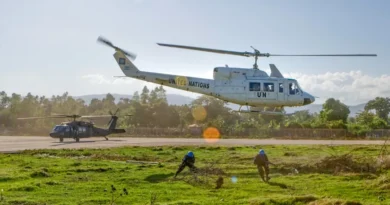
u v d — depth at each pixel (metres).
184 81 34.69
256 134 68.38
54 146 39.31
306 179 19.53
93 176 19.80
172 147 36.28
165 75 35.25
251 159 27.11
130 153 31.67
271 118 95.12
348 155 23.75
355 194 15.93
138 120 101.12
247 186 17.66
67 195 15.27
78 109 157.38
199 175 19.45
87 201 14.30
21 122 113.62
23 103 127.88
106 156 29.62
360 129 65.69
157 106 103.69
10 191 15.75
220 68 34.47
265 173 20.75
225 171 21.98
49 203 13.97
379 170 21.53
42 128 86.00
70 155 30.89
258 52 31.80
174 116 102.31
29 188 16.20
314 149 35.28
